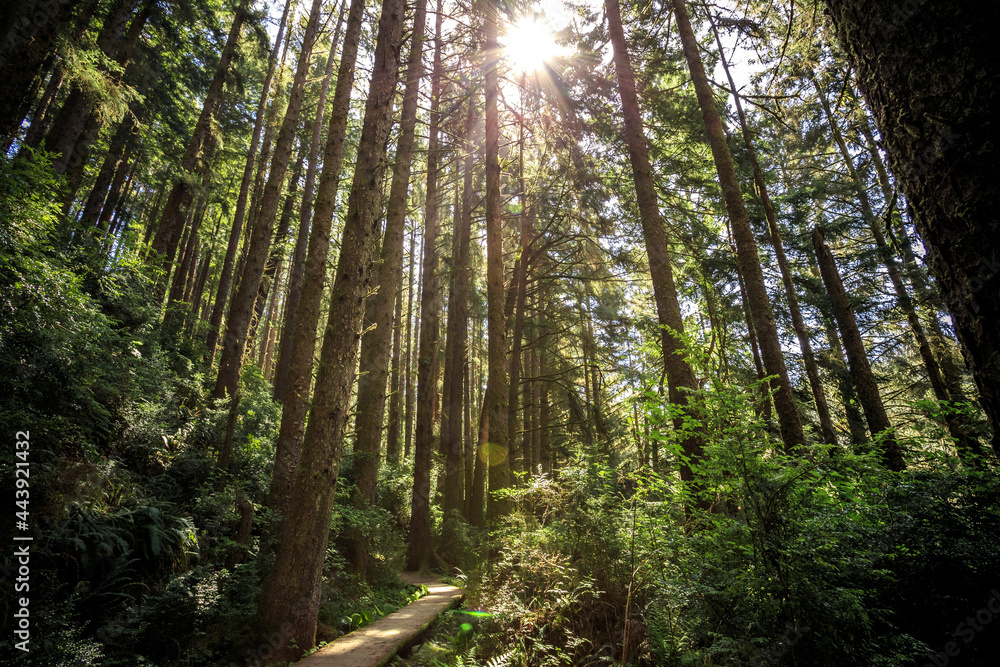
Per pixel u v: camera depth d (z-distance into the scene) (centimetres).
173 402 796
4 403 427
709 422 349
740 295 1297
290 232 1870
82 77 758
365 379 1076
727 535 325
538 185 1416
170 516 546
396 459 1563
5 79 579
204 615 464
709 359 363
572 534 553
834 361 1206
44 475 442
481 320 1972
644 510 461
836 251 1583
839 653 267
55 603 384
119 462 581
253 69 1745
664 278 758
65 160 930
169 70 1482
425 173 1495
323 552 553
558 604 472
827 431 926
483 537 992
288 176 1761
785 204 1372
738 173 1149
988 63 141
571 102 1068
